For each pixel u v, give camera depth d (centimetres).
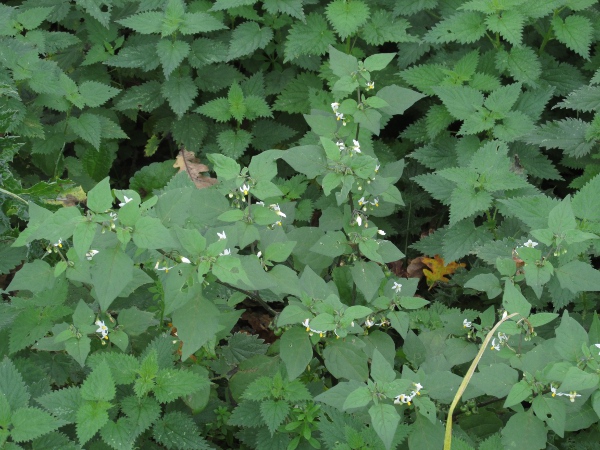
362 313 91
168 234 84
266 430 97
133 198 87
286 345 93
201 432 99
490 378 89
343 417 94
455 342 100
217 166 93
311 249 97
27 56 122
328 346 95
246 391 96
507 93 119
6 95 120
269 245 94
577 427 90
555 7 123
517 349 97
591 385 85
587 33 125
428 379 92
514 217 116
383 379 88
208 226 95
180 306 87
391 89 104
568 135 119
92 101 126
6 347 98
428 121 125
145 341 101
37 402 92
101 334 95
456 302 122
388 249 99
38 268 93
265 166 94
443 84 124
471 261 124
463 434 94
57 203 123
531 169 122
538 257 96
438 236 122
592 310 113
